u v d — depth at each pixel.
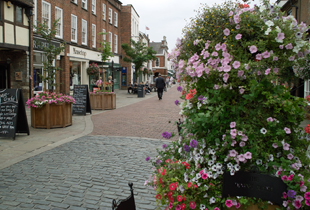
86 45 23.81
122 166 4.91
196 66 2.27
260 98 2.04
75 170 4.67
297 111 1.99
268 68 2.10
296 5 14.82
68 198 3.60
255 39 2.20
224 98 2.16
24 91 15.17
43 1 17.25
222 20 2.85
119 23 33.09
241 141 2.05
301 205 1.74
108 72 28.91
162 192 2.13
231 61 2.13
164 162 2.70
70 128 8.91
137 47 29.34
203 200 2.03
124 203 1.87
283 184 1.78
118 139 7.14
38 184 4.05
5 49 14.16
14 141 6.89
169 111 13.42
